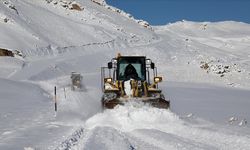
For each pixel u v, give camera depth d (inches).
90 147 343.0
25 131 457.7
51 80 1718.8
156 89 593.0
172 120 515.5
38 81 1608.0
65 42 3590.1
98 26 4756.4
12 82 1245.1
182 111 732.0
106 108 536.1
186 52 3506.4
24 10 3971.5
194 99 1079.6
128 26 5447.8
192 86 1737.2
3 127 501.4
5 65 2112.5
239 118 625.0
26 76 1708.9
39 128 484.7
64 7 5246.1
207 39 6525.6
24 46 2807.6
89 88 1357.0
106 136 412.2
